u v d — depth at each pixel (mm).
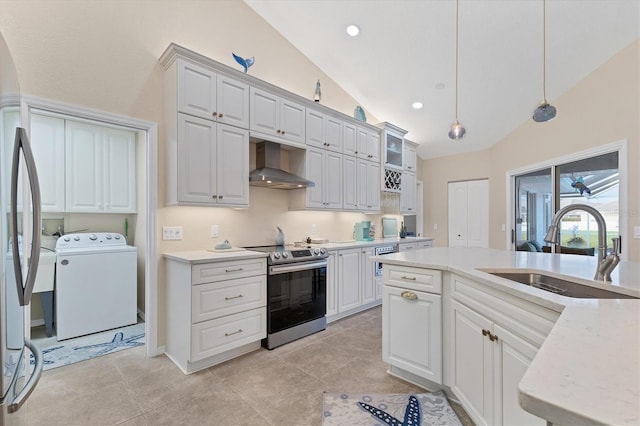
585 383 489
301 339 2953
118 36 2457
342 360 2496
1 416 967
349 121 4102
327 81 4297
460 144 5664
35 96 2086
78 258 2992
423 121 5074
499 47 3402
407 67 3949
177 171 2482
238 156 2850
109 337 2975
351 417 1759
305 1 3262
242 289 2555
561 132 3959
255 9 3424
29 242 1947
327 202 3775
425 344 2027
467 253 2553
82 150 3254
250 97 2959
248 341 2578
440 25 3258
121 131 3527
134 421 1731
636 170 2973
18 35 2039
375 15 3277
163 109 2678
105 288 3152
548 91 3949
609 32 2980
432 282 1996
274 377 2217
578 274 1613
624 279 1501
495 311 1492
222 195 2727
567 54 3334
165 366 2385
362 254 3801
